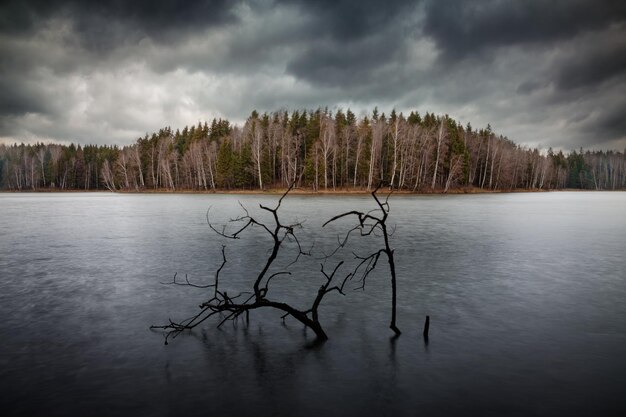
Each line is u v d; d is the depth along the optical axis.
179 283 11.95
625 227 25.50
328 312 9.41
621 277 12.58
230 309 8.31
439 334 8.07
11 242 19.59
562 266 14.12
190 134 118.25
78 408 5.52
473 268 13.82
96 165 127.69
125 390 5.99
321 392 5.93
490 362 6.86
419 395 5.84
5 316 9.20
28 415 5.37
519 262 14.77
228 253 16.50
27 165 130.12
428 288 11.34
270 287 11.48
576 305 9.85
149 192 102.31
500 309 9.56
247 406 5.57
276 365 6.77
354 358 7.02
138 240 20.03
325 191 77.25
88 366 6.75
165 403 5.64
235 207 43.56
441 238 20.48
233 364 6.81
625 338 7.86
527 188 117.50
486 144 102.00
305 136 90.00
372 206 43.28
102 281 12.20
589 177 175.12
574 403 5.64
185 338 7.94
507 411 5.45
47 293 10.98
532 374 6.45
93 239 20.45
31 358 7.06
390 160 82.06
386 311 9.48
